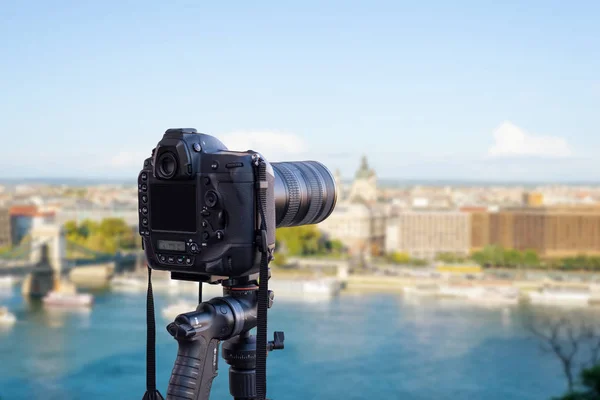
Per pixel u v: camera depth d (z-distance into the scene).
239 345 2.25
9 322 62.94
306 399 43.00
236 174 1.92
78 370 48.19
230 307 2.12
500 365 51.25
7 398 43.75
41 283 79.12
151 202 2.00
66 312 66.56
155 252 2.01
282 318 62.22
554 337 28.19
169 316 62.28
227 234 1.94
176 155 1.91
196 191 1.93
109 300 70.06
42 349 53.69
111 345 54.25
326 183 2.47
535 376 49.53
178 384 2.00
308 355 51.25
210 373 2.06
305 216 2.40
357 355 51.31
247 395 2.27
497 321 64.12
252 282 2.21
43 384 46.06
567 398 15.29
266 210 1.99
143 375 47.44
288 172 2.34
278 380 45.94
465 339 57.72
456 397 44.97
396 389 45.34
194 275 2.05
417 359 51.47
